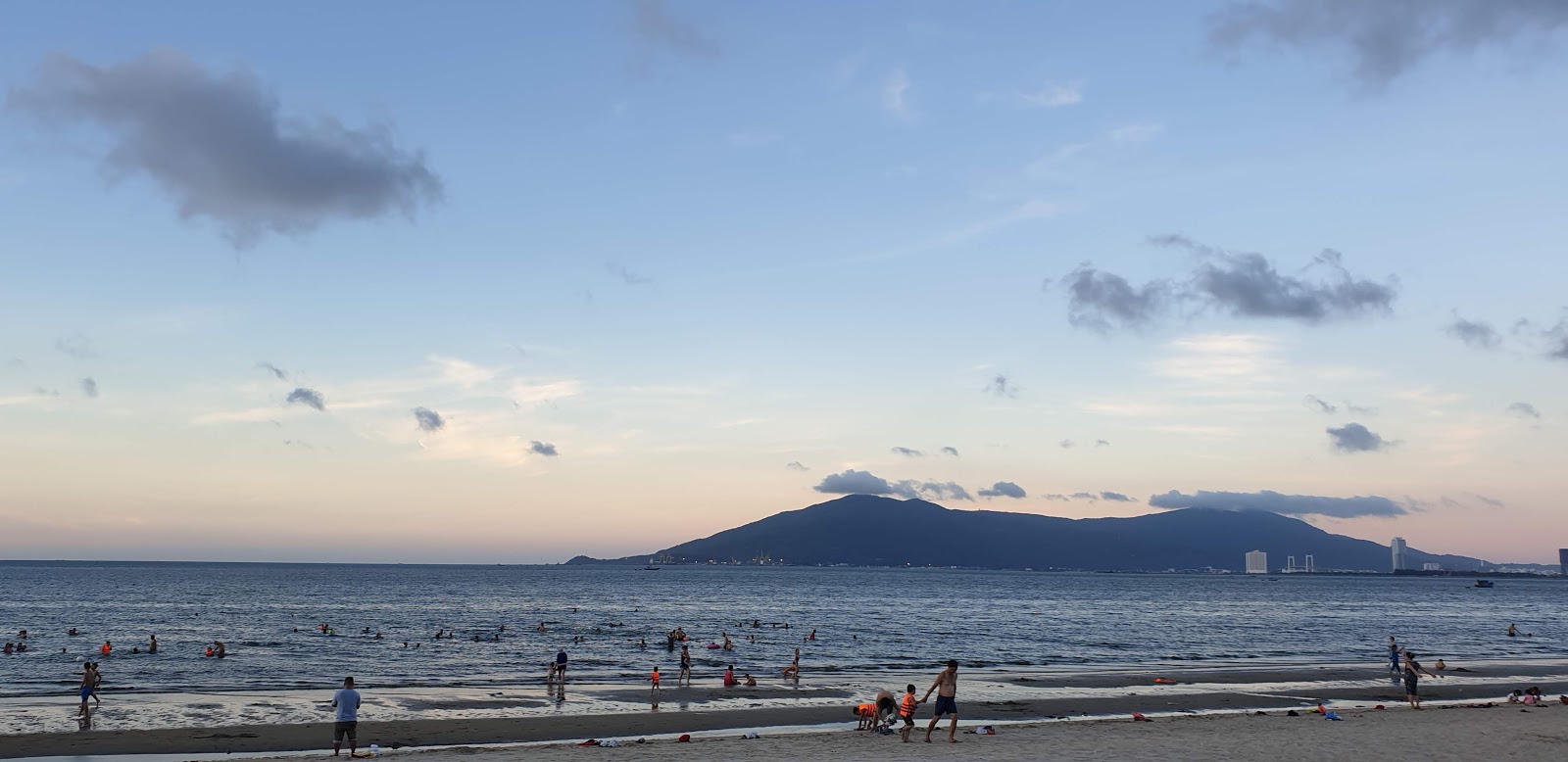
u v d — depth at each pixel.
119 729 39.09
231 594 190.50
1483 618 155.88
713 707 46.22
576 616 131.38
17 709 44.00
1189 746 32.53
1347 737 34.66
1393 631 119.19
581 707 46.19
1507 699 50.66
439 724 40.91
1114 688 55.19
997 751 31.73
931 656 79.69
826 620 130.25
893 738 35.25
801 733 39.09
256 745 35.91
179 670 64.50
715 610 151.75
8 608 137.62
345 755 33.34
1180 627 122.50
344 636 93.62
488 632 100.25
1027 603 192.12
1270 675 62.53
